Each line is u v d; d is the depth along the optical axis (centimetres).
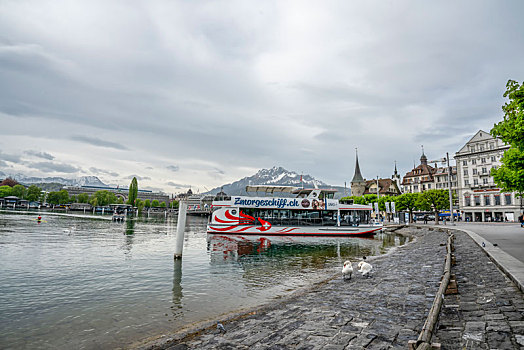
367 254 2697
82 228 5309
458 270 1405
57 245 2966
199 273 1822
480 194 8781
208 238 4134
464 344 607
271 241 3881
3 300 1241
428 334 600
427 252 2330
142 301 1245
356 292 1175
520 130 1321
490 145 8719
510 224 6078
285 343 698
